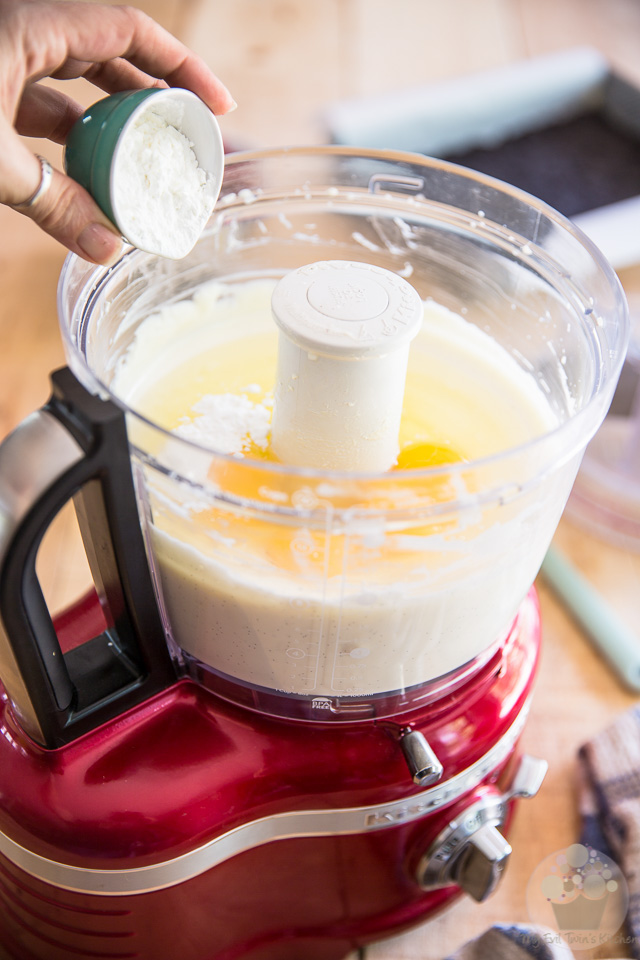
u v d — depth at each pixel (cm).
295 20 162
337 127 131
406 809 60
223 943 66
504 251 70
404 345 54
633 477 104
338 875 64
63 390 46
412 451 62
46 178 47
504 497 47
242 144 116
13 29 48
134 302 66
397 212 74
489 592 53
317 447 57
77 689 57
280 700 58
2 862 59
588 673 86
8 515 44
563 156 141
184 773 57
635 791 75
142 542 51
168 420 62
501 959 66
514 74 144
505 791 68
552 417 66
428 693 60
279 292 56
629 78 145
